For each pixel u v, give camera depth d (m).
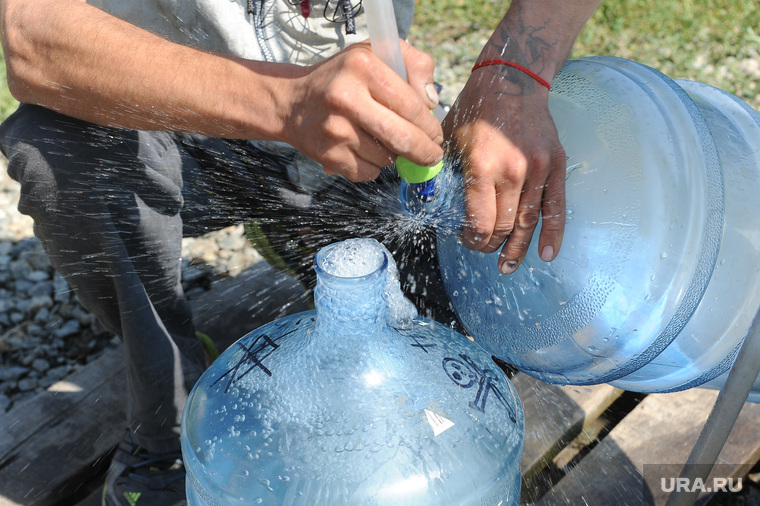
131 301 1.28
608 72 1.10
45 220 1.25
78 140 1.22
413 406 0.91
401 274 1.44
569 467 1.55
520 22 1.17
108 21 1.09
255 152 1.52
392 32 0.87
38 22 1.09
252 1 1.35
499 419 0.96
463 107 1.11
